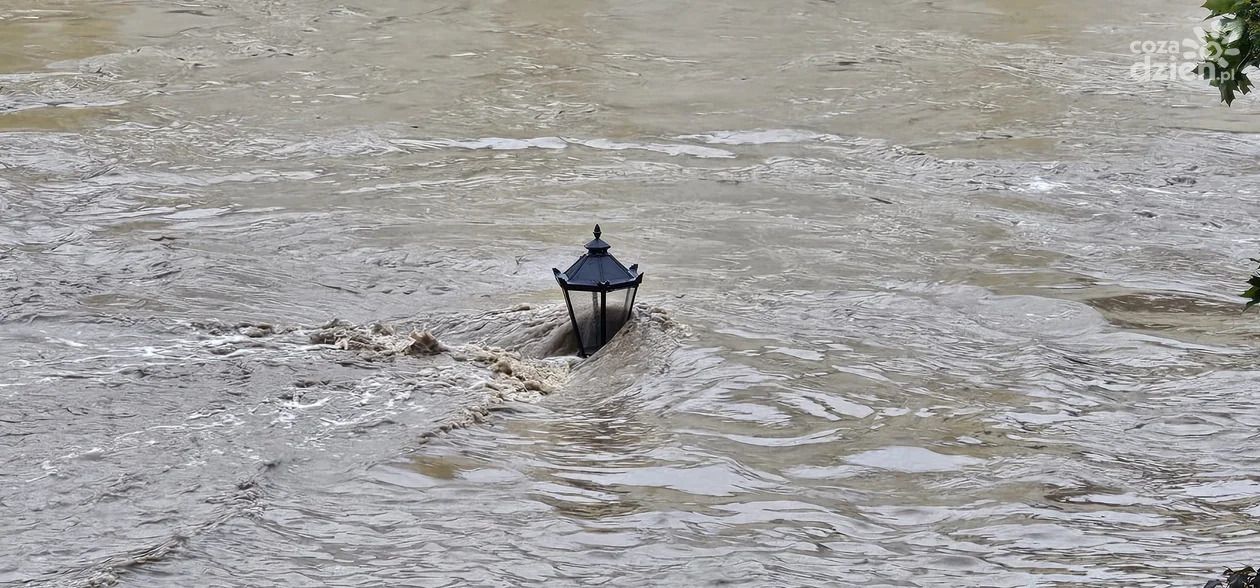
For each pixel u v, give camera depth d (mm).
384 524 25156
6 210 51562
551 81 79188
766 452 28812
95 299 40625
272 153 63062
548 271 44938
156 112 69875
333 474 27328
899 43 90688
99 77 77500
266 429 29672
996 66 84250
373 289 42719
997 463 28328
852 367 34250
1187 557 23812
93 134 65125
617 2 102375
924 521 25500
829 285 42969
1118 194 57781
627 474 27469
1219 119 72375
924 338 37188
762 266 45438
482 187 57188
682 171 60312
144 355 34969
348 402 31391
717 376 33125
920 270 45156
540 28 93375
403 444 28734
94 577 22859
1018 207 55156
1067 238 50406
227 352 35312
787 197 55906
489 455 28516
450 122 69562
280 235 49188
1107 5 105125
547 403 32219
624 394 32438
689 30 93750
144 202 54062
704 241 48844
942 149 65062
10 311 38531
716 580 22844
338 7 98438
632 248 47750
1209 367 35125
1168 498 26719
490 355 35219
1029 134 68375
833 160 62781
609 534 24703
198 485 26766
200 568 23328
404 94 75250
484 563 23547
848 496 26609
